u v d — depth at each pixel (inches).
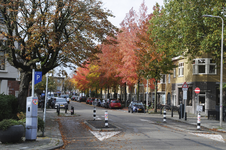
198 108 631.2
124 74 1301.7
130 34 1218.0
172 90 1528.1
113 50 1374.3
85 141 430.6
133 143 411.8
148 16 1198.9
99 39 742.5
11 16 649.0
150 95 1959.9
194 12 761.0
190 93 1288.1
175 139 455.8
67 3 652.7
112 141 430.9
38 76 455.5
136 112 1273.4
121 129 582.9
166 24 850.8
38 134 474.6
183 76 1365.7
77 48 682.8
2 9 641.0
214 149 369.1
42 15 625.0
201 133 556.1
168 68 1154.7
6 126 374.0
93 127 594.9
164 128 621.9
